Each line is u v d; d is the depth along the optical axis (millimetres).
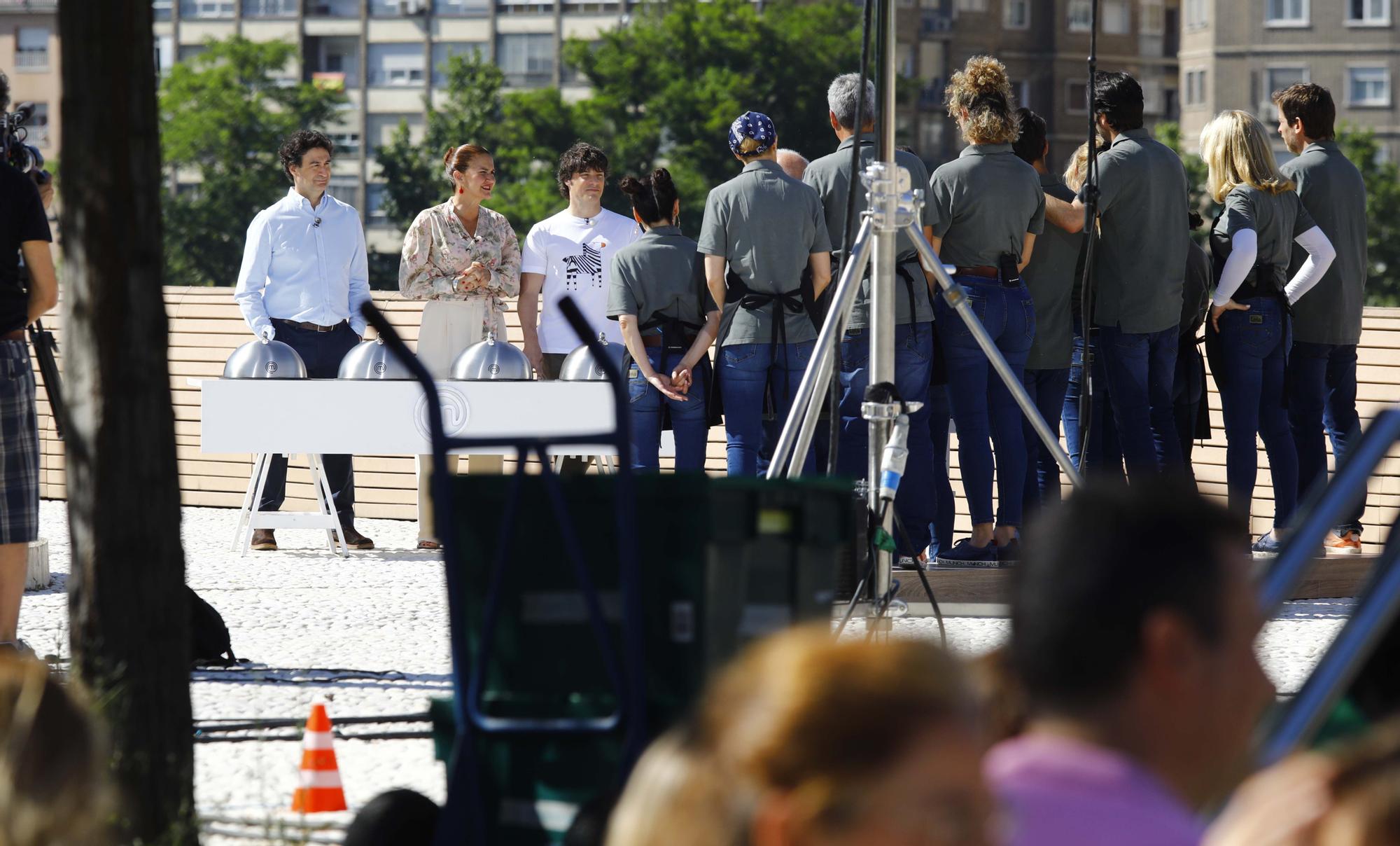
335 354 31484
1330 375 27500
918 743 4145
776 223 23781
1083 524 5875
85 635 11227
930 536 24844
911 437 22781
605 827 9484
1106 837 5453
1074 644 5734
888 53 18422
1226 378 25062
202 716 17109
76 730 6277
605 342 30703
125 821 10516
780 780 4133
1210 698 5715
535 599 10164
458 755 9883
